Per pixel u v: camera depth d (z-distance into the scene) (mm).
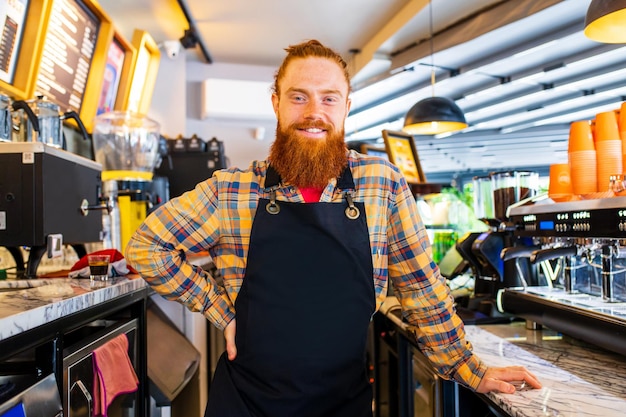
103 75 3338
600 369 1389
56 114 2250
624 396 1180
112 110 3793
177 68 5332
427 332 1358
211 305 1316
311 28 5250
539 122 8055
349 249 1223
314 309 1212
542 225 1678
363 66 5906
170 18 4727
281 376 1206
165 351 2520
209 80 5887
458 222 3057
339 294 1218
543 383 1279
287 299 1213
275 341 1208
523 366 1396
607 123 1603
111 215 2629
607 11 1727
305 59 1249
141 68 4156
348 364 1237
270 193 1266
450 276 2631
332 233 1217
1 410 1027
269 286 1218
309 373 1205
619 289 1624
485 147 9922
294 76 1244
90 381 1525
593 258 1676
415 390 2031
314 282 1217
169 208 1300
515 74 5703
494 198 2141
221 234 1296
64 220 1949
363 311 1243
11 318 1078
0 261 2246
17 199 1777
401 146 3393
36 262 1871
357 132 9062
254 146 6215
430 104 4402
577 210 1498
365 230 1256
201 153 4449
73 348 1434
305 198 1303
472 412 1713
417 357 1987
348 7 4777
